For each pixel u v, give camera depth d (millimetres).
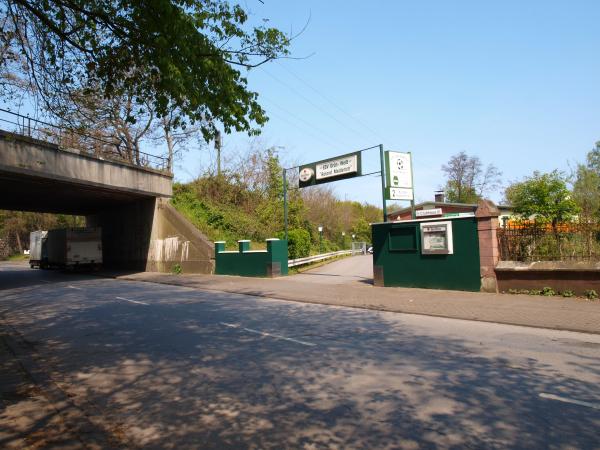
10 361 7363
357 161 18422
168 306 13258
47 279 26641
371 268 25672
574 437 4008
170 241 27422
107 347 8164
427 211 33219
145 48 7500
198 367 6613
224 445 4070
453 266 13750
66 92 8820
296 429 4352
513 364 6301
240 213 34312
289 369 6344
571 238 11812
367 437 4121
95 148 23672
